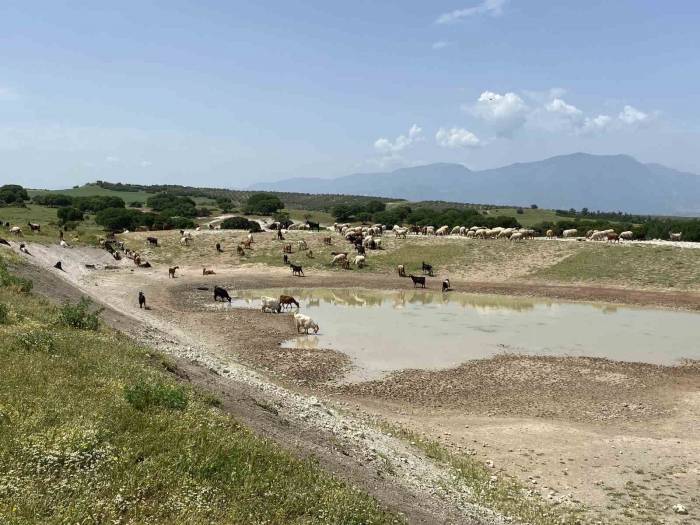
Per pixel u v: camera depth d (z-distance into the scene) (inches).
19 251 1866.4
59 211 3639.3
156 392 423.2
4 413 331.9
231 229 3159.5
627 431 716.7
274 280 2081.7
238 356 1039.0
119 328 930.7
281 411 611.2
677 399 845.2
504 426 729.6
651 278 1918.1
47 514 246.4
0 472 269.1
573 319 1462.8
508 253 2326.5
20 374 412.2
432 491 479.5
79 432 323.3
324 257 2448.3
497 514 462.9
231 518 286.7
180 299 1667.1
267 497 326.0
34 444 299.4
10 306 691.4
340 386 885.8
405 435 655.1
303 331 1259.2
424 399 837.2
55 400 371.6
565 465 605.9
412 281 2076.8
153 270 2230.6
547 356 1090.1
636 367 1013.8
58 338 564.7
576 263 2134.6
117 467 303.4
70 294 1261.1
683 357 1087.0
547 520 463.8
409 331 1300.4
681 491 545.6
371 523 339.0
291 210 5236.2
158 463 318.0
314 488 359.9
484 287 1953.7
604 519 482.9
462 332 1296.8
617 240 2464.3
